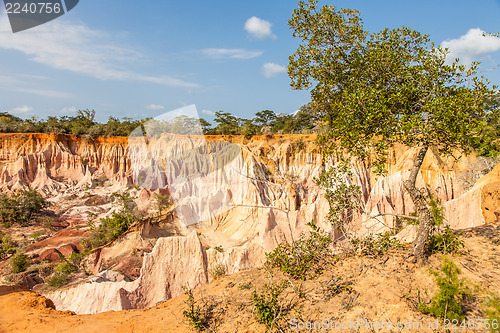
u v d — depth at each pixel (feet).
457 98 22.77
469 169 89.61
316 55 32.60
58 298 48.67
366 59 30.27
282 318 22.80
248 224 73.67
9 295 37.19
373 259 28.07
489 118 24.36
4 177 180.86
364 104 27.17
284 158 161.07
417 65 26.89
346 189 31.04
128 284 44.39
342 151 29.43
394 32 29.45
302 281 27.30
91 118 282.97
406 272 24.94
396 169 106.63
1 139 198.08
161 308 30.42
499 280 22.27
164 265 43.42
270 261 32.71
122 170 197.26
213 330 23.72
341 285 25.22
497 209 37.91
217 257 43.75
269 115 299.38
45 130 220.84
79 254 86.74
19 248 104.12
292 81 34.37
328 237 31.71
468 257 25.27
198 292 31.09
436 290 22.62
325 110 34.63
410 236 34.96
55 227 132.36
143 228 88.38
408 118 25.70
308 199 115.24
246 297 27.02
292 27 33.19
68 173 196.44
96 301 44.96
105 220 103.96
